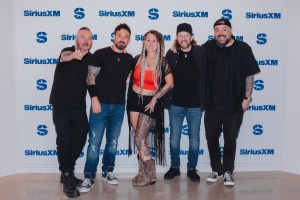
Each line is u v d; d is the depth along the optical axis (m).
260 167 4.30
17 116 4.13
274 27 4.17
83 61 3.37
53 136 4.18
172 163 3.93
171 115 3.78
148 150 3.64
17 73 4.09
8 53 4.00
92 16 4.07
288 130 4.25
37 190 3.56
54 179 3.94
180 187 3.66
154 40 3.42
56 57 4.10
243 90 3.62
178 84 3.69
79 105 3.39
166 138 4.21
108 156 3.74
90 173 3.63
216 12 4.12
